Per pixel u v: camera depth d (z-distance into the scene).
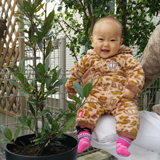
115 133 1.11
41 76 0.90
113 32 1.10
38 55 2.11
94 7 2.14
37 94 0.96
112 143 1.12
